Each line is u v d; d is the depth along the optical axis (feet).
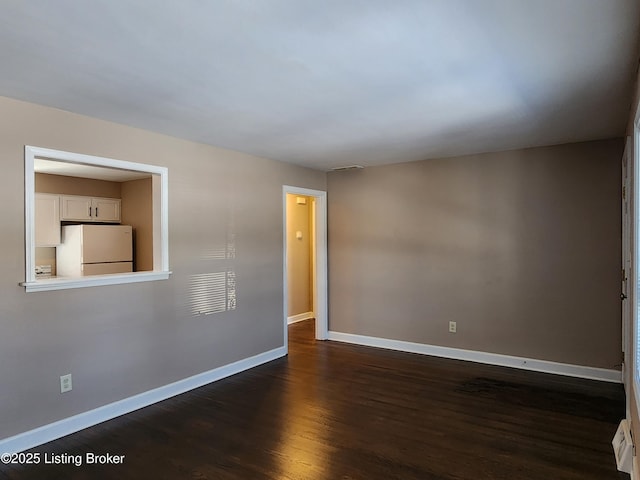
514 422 10.32
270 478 8.00
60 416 9.85
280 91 8.77
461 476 8.03
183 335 12.74
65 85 8.33
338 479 7.96
